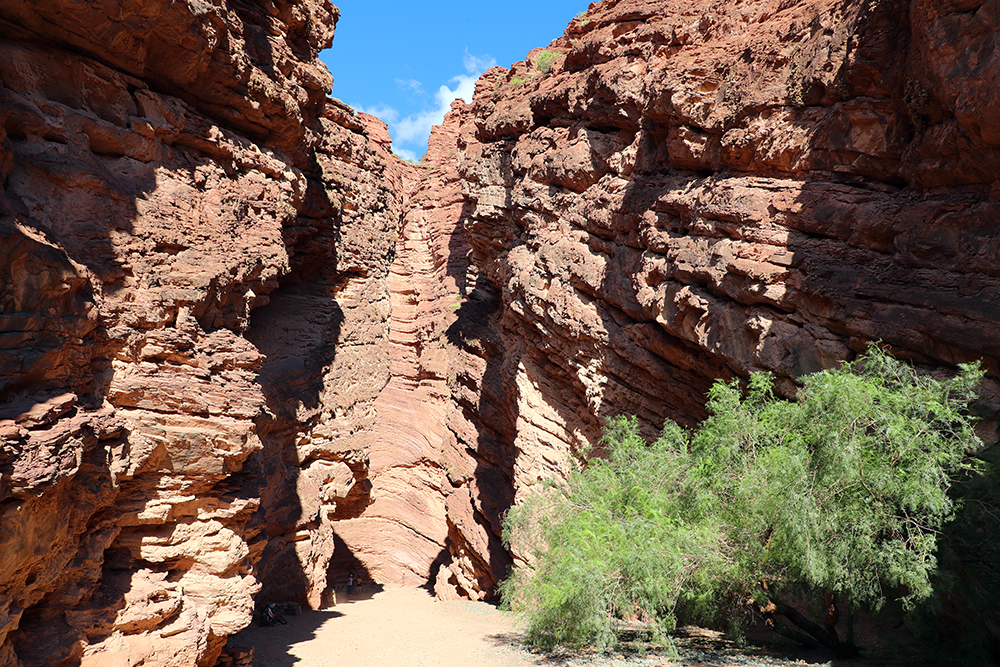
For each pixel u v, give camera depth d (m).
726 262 14.85
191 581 13.23
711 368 16.12
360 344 33.97
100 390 11.87
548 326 23.42
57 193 11.66
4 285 9.82
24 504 9.25
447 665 15.59
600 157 22.70
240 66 16.64
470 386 33.16
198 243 14.86
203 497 13.53
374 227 36.94
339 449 29.33
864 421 9.77
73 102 12.48
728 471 11.69
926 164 11.81
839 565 9.70
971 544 9.62
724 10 19.00
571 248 22.80
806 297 13.25
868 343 11.09
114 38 12.70
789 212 14.31
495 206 29.55
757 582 11.71
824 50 14.22
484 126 31.20
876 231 12.57
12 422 9.31
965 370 9.51
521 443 24.70
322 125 31.55
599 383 20.94
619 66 21.88
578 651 13.83
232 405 14.10
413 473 37.09
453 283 40.97
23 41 11.76
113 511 12.01
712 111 17.00
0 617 9.33
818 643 12.41
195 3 14.06
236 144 17.56
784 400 12.69
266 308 28.08
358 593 33.16
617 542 12.80
